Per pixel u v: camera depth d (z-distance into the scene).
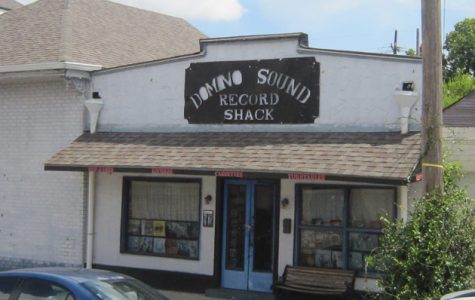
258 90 12.87
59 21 16.48
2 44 16.09
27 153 15.23
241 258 13.02
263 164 11.67
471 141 12.06
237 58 13.08
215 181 13.17
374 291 11.14
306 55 12.48
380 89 11.88
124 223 14.07
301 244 12.38
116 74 14.28
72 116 14.66
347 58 12.16
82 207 14.53
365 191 11.89
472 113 13.30
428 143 8.88
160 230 13.82
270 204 12.81
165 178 13.70
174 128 13.68
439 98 8.93
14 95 15.45
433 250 8.29
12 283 7.28
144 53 16.98
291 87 12.59
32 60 14.91
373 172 10.72
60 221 14.77
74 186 14.65
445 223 8.43
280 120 12.67
